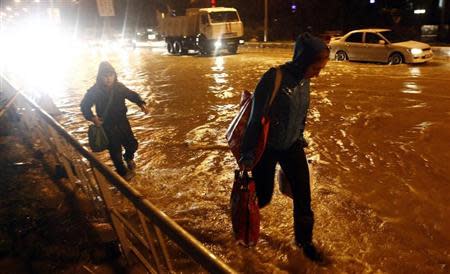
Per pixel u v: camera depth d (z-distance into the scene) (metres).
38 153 6.51
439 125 7.36
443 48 18.47
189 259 3.53
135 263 3.48
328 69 15.92
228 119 8.59
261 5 35.06
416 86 11.62
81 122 8.98
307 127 7.67
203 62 21.20
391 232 3.83
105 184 3.27
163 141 7.13
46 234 4.05
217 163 5.88
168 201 4.68
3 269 3.54
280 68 3.04
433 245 3.62
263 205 3.47
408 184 4.88
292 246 3.63
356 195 4.62
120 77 16.78
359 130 7.31
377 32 17.19
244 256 3.54
